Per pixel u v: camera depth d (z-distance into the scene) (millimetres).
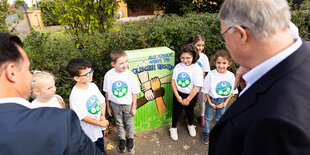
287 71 698
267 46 762
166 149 2586
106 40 2615
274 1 731
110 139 2760
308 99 602
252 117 707
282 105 600
